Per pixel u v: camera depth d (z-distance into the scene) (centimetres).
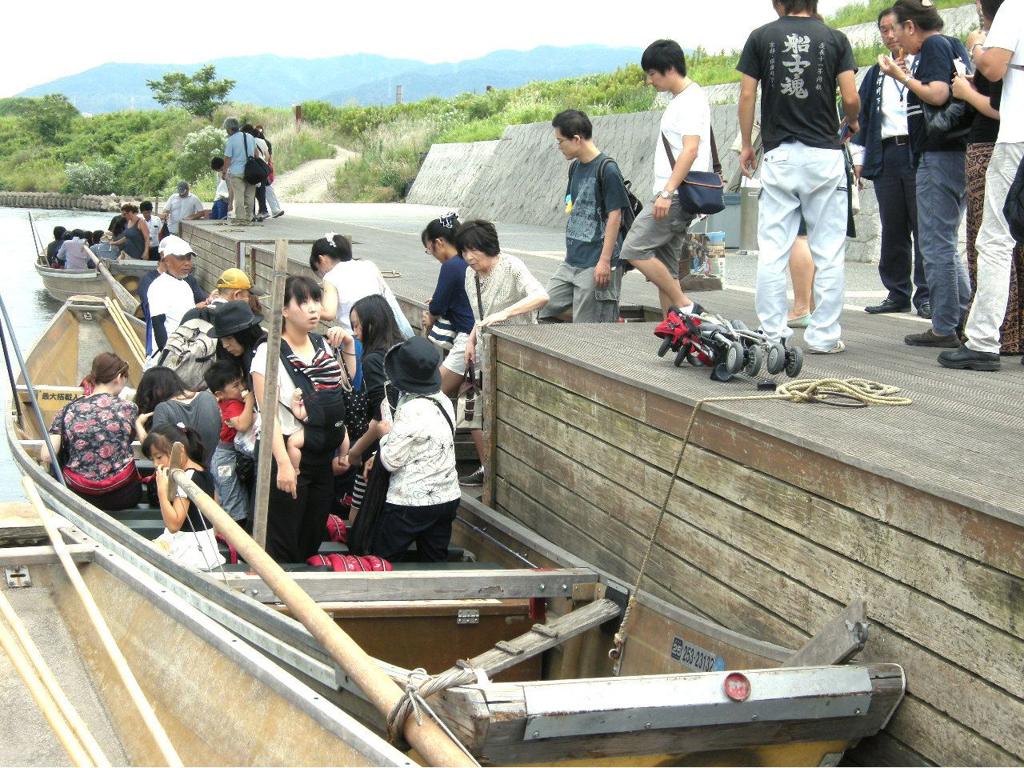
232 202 2098
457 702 337
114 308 1283
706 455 459
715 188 656
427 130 3772
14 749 397
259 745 364
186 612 429
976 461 371
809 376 520
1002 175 501
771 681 358
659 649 462
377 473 582
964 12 1719
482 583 506
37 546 532
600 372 534
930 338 609
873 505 370
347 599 496
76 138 6550
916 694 359
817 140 554
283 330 560
